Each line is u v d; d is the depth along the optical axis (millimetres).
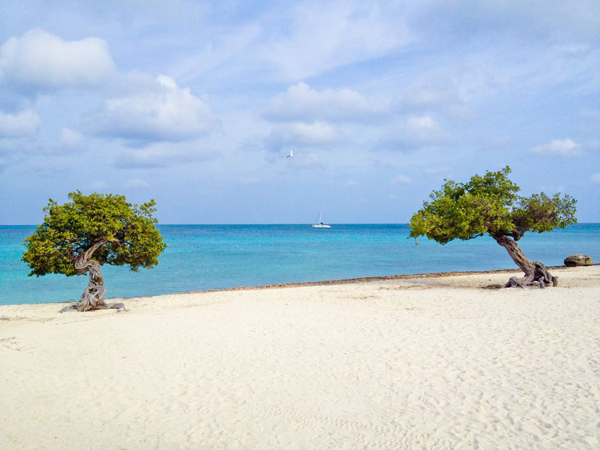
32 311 20562
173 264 47562
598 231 174625
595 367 9797
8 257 51875
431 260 51469
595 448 6508
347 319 15992
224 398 9031
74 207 20688
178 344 13047
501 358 10758
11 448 7348
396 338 13008
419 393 8852
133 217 21719
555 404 8031
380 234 153375
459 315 16172
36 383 10234
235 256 58031
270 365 10914
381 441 7059
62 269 20375
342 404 8500
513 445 6734
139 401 9070
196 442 7309
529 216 22891
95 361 11703
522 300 19000
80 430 7918
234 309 18750
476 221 23062
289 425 7754
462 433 7172
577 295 19797
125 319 17031
